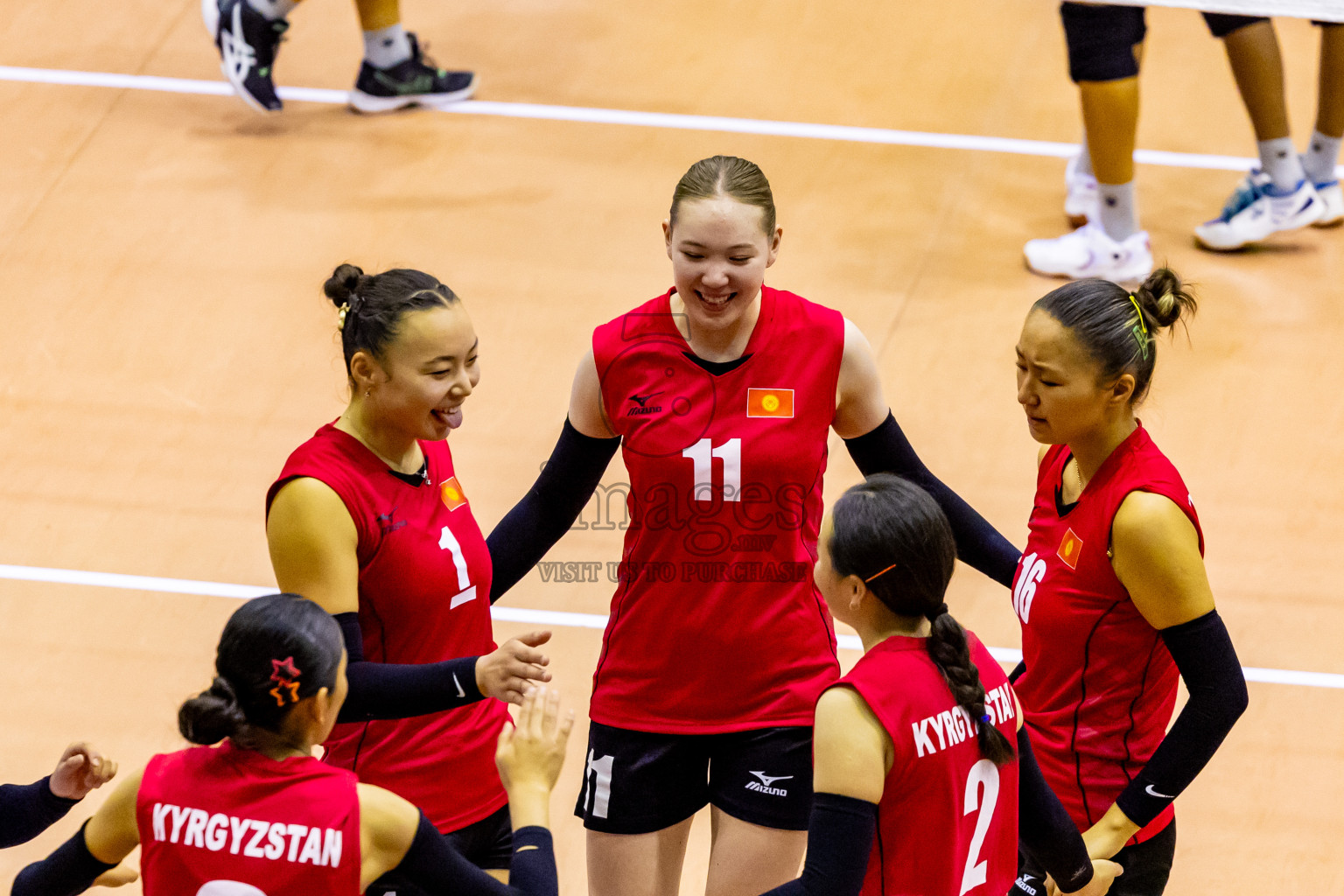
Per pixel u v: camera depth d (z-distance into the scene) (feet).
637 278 68.49
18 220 72.23
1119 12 63.57
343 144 79.46
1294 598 51.08
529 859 25.70
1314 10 66.39
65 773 29.12
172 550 53.01
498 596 35.14
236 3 77.25
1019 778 27.20
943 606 26.11
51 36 88.84
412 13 91.76
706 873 40.60
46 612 49.96
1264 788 43.80
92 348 63.82
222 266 69.21
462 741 31.48
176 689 46.83
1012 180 76.59
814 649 32.04
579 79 85.51
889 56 87.45
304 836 23.63
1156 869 31.73
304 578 29.04
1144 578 28.60
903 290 67.97
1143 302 29.37
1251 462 57.57
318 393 61.41
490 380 61.57
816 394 31.01
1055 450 31.58
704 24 90.74
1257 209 70.28
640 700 32.35
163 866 23.94
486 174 76.79
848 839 24.66
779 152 78.43
